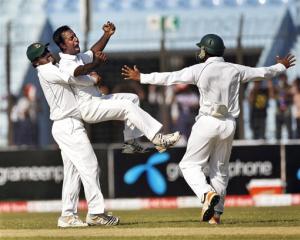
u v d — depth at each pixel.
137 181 61.06
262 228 32.91
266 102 68.62
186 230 32.53
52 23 82.50
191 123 72.56
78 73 34.81
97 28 79.69
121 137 75.44
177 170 60.53
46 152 62.03
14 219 45.12
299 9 79.19
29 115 74.31
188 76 34.88
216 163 35.72
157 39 70.69
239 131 63.94
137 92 75.75
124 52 77.88
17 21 82.94
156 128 35.25
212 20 78.12
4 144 76.75
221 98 34.94
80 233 32.38
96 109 35.59
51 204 61.56
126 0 82.94
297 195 59.41
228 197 60.06
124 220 39.59
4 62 80.56
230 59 73.94
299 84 68.88
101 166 61.38
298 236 29.83
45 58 35.88
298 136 68.31
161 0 82.88
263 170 60.00
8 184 62.41
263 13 79.81
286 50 76.19
